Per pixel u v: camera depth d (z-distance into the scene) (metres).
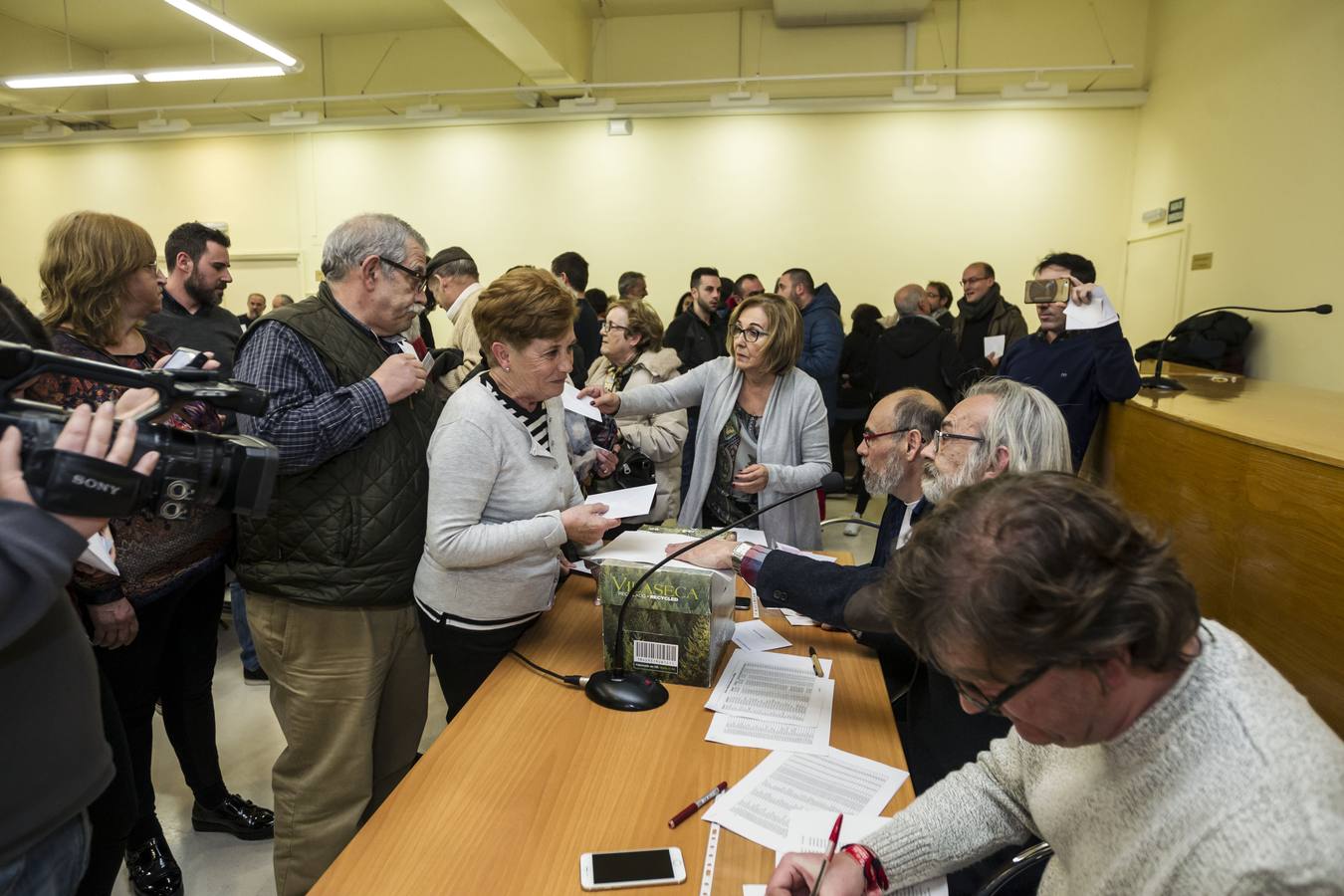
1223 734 0.59
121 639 1.63
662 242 7.27
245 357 1.53
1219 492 2.10
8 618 0.67
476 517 1.43
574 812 1.03
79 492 0.66
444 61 7.52
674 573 1.35
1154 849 0.60
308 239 7.67
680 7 7.00
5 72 7.07
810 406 2.27
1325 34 4.27
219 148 7.70
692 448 2.67
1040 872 1.10
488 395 1.46
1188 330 5.02
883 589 0.66
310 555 1.55
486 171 7.40
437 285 3.21
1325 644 1.62
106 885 1.34
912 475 1.64
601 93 7.30
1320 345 4.29
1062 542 0.56
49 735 0.85
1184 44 5.91
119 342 1.64
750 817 1.02
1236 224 5.15
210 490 0.75
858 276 7.06
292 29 7.46
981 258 6.91
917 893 0.92
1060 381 2.97
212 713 2.09
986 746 1.19
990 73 6.04
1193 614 0.58
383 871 0.93
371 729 1.64
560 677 1.38
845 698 1.33
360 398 1.51
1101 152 6.72
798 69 7.04
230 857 2.03
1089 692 0.61
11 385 0.68
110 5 6.86
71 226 1.55
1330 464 1.60
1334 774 0.56
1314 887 0.51
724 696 1.32
